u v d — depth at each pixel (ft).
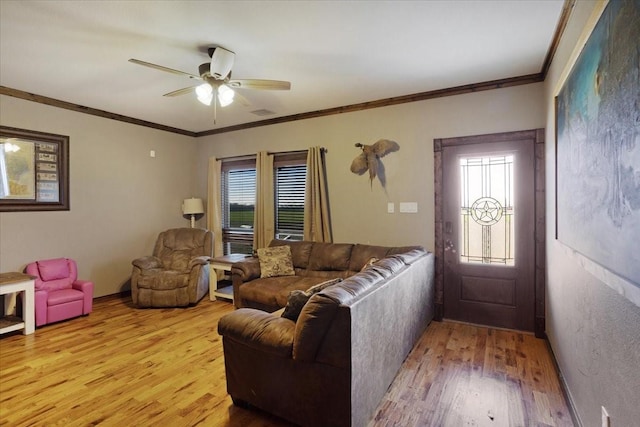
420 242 13.20
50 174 13.93
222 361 9.55
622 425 4.22
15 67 10.64
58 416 7.06
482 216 12.19
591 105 5.07
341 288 6.50
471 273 12.38
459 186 12.52
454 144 12.53
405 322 9.18
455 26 8.24
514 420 6.86
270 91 12.89
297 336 6.17
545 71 10.55
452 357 9.64
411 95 13.21
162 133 18.30
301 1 7.21
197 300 14.89
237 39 8.85
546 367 9.04
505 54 9.74
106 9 7.48
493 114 11.85
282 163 16.63
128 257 16.85
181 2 7.23
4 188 12.67
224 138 18.79
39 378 8.60
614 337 4.51
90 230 15.33
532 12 7.64
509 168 11.72
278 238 17.11
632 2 3.52
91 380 8.50
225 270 15.46
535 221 11.25
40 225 13.67
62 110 14.24
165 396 7.79
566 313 7.63
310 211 15.35
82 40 8.89
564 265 7.81
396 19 7.93
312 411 6.36
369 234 14.30
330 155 15.21
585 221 5.57
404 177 13.48
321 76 11.38
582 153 5.69
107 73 11.14
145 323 12.69
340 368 6.03
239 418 7.00
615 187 4.14
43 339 11.12
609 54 4.25
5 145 12.66
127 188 16.75
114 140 16.16
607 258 4.46
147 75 11.31
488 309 12.14
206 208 19.63
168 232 17.49
